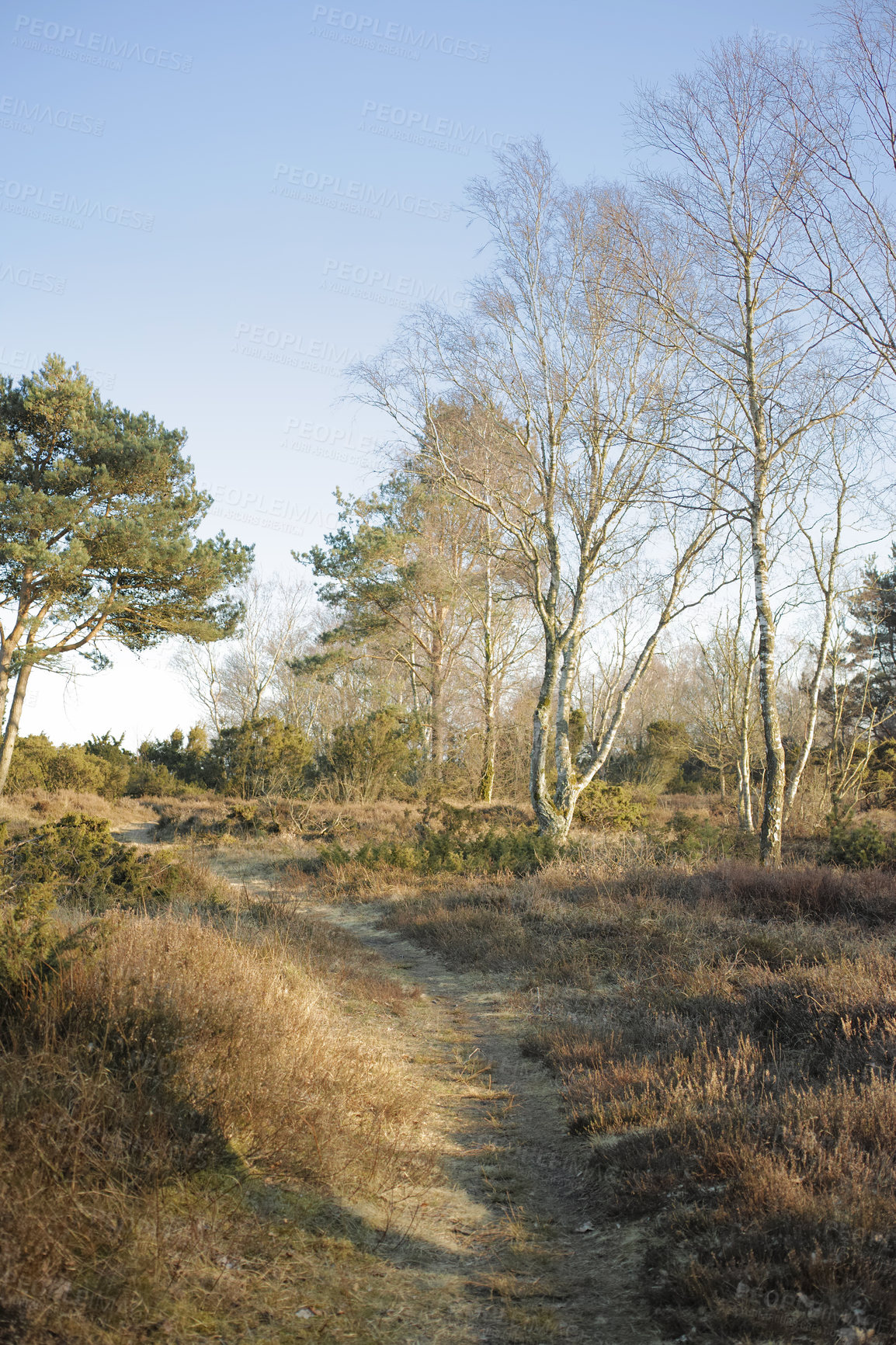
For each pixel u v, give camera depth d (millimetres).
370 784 30469
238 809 24969
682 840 16516
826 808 22500
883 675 34594
